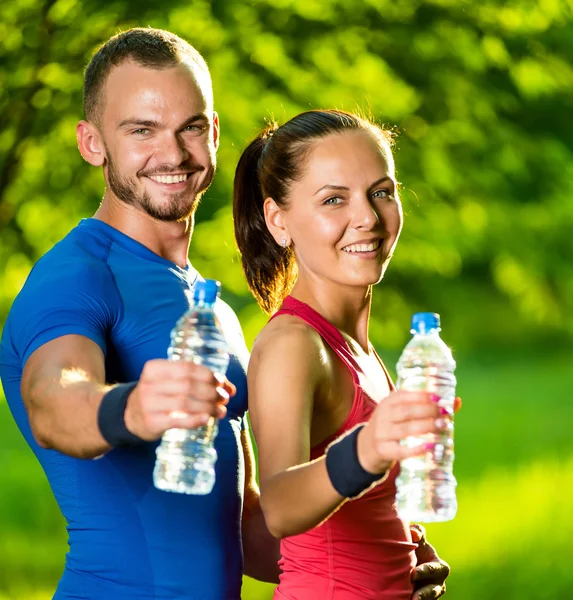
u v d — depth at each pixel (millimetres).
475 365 40594
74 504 5484
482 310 39375
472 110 15031
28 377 4930
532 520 17188
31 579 14578
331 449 4148
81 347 5074
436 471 4562
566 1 15047
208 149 5891
